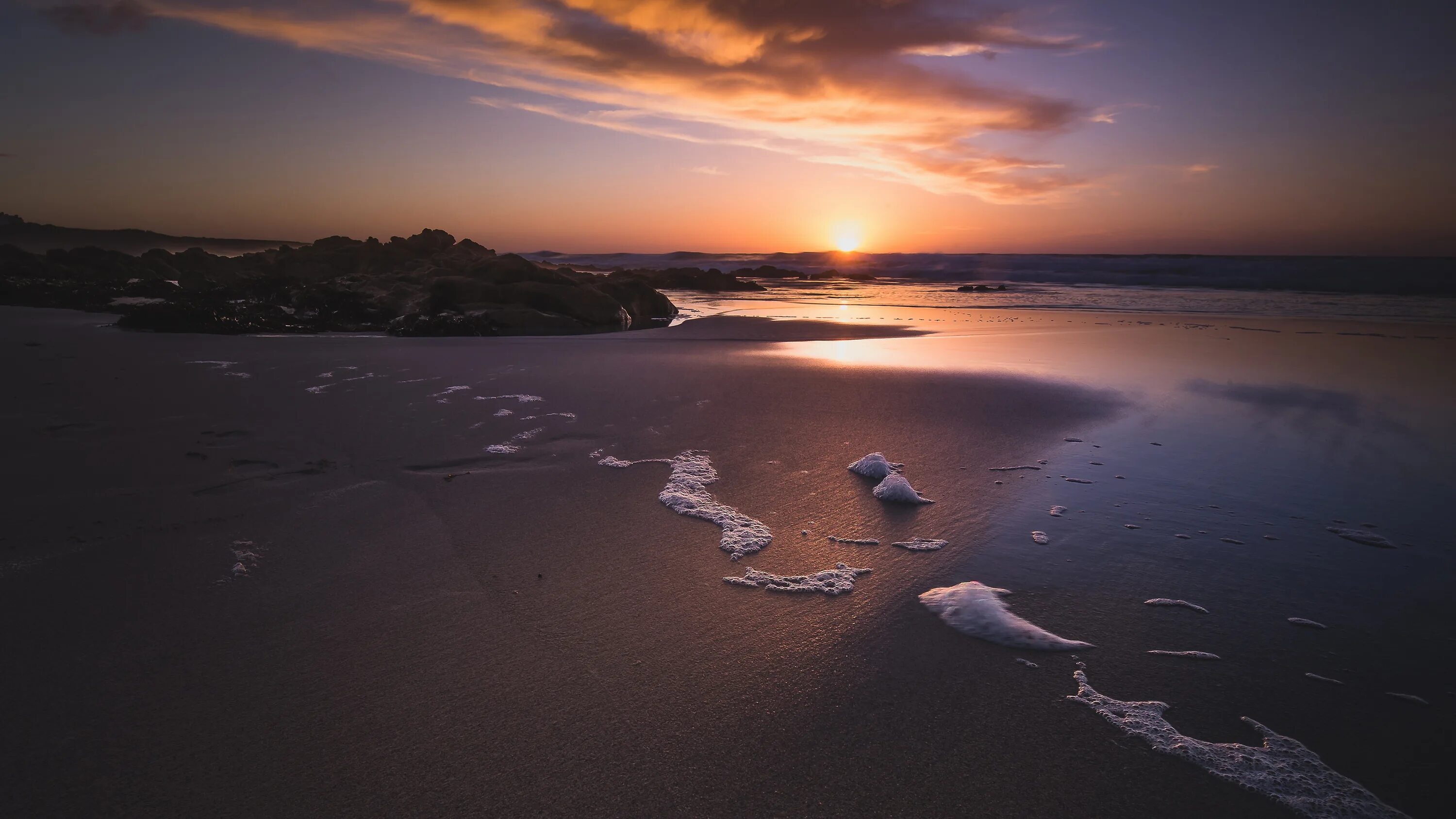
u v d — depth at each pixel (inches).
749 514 158.9
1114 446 213.3
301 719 87.1
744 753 83.0
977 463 197.0
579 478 179.6
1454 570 133.0
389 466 184.4
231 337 436.5
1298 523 155.3
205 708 88.9
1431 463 196.7
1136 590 125.0
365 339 450.0
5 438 195.9
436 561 131.5
